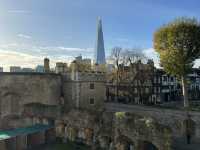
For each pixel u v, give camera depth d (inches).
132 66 2699.3
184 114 1665.8
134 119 1444.4
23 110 2032.5
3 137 1603.1
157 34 1959.9
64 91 2268.7
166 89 3319.4
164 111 1781.5
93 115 1697.8
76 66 2226.9
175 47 1845.5
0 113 1924.2
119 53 2763.3
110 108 2176.4
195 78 3558.1
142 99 2805.1
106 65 2910.9
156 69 3213.6
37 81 2119.8
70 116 1815.9
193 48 1831.9
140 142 1395.2
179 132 1680.6
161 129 1320.1
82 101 2159.2
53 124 1913.1
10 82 1987.0
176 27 1856.5
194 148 1437.0
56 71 2362.2
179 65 1831.9
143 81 2753.4
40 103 2110.0
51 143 1768.0
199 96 3555.6
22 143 1648.6
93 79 2233.0
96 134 1643.7
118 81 2728.8
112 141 1536.7
